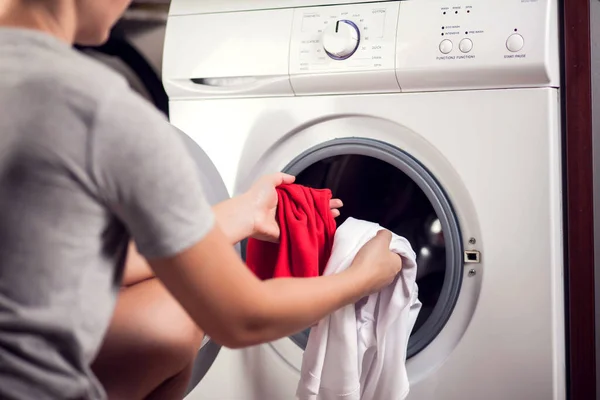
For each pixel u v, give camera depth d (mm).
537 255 1149
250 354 1280
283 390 1264
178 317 846
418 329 1225
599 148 1227
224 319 626
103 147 555
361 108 1240
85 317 593
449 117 1191
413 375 1216
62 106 550
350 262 1085
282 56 1266
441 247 1256
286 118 1284
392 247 1049
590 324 1177
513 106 1161
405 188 1280
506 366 1161
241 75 1290
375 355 1138
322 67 1241
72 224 566
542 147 1147
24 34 587
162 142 579
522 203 1156
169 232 583
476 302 1188
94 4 642
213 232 612
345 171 1312
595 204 1195
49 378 572
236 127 1311
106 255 612
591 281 1177
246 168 1304
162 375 842
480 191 1176
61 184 554
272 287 700
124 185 567
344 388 1084
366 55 1220
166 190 578
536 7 1147
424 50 1188
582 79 1179
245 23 1303
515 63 1142
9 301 564
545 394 1145
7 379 562
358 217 1322
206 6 1337
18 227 558
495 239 1169
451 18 1186
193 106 1336
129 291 869
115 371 807
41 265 563
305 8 1275
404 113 1215
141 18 1582
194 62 1320
